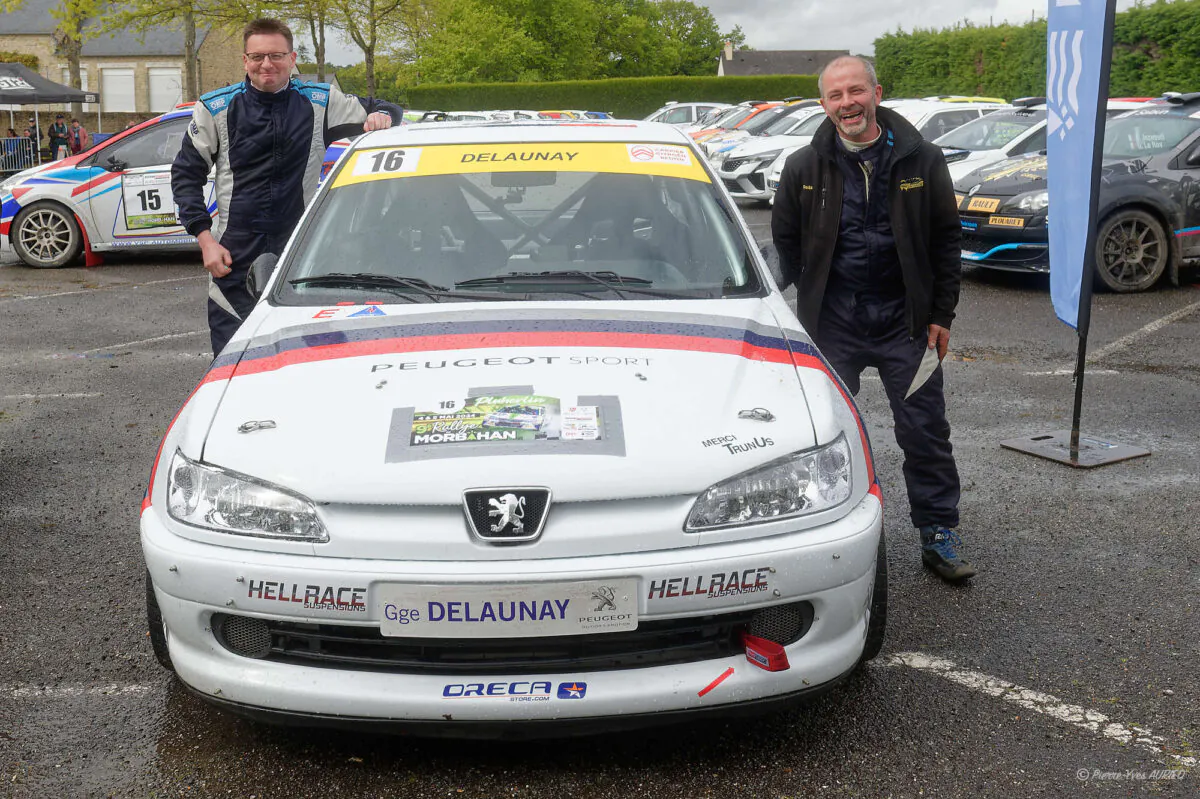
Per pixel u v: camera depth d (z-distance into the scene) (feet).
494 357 9.68
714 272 11.55
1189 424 19.15
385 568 8.12
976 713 9.79
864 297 12.59
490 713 8.23
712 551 8.30
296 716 8.49
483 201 12.25
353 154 13.28
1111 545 13.84
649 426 8.74
